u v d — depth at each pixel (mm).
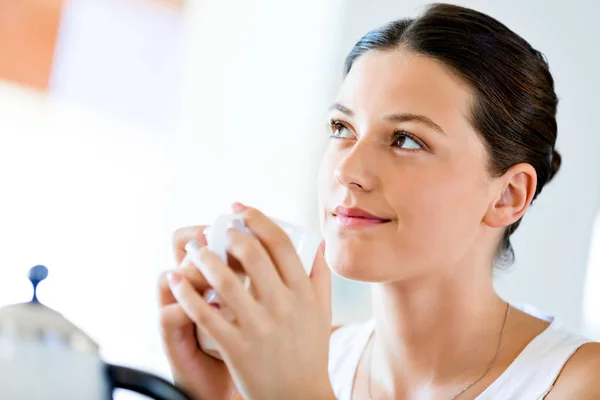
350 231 822
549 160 995
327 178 870
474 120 855
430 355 953
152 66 2012
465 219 866
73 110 1887
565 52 2205
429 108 825
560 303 2197
